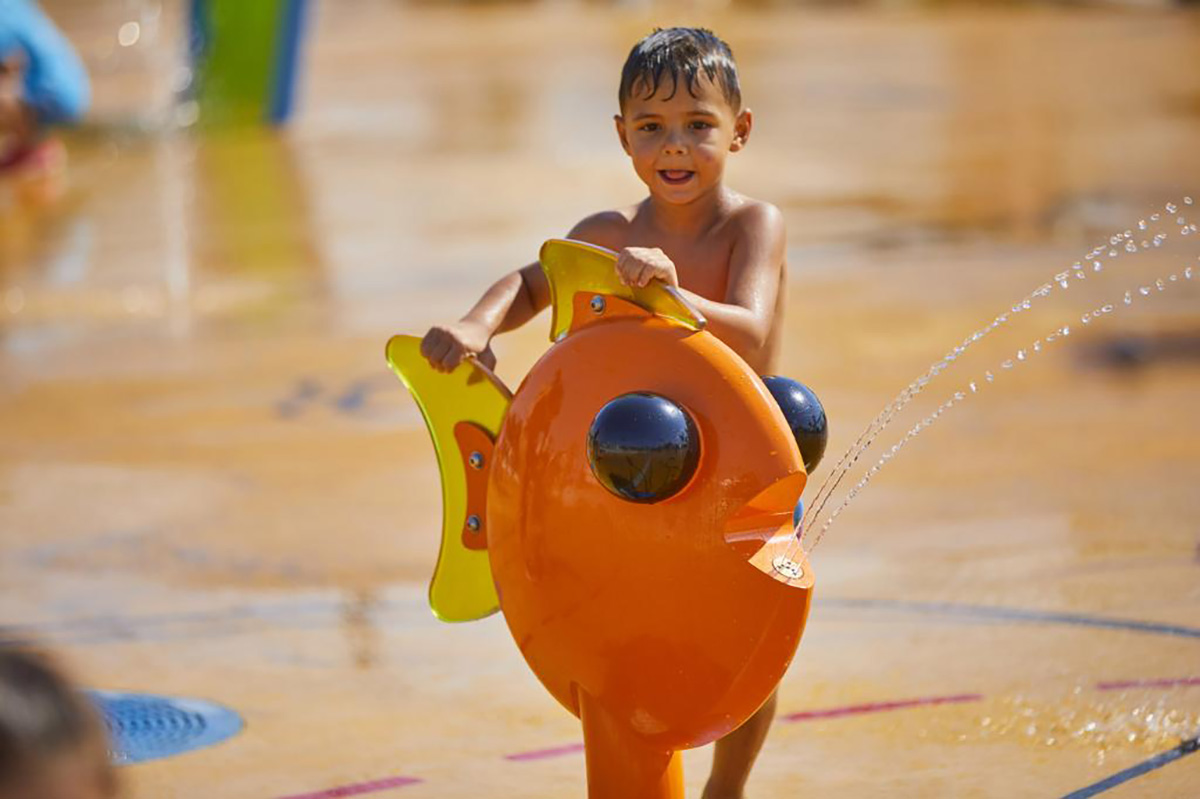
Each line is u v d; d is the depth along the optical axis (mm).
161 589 15680
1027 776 9789
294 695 12391
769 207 9031
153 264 35375
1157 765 9836
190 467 20625
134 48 81125
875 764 10156
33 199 44656
